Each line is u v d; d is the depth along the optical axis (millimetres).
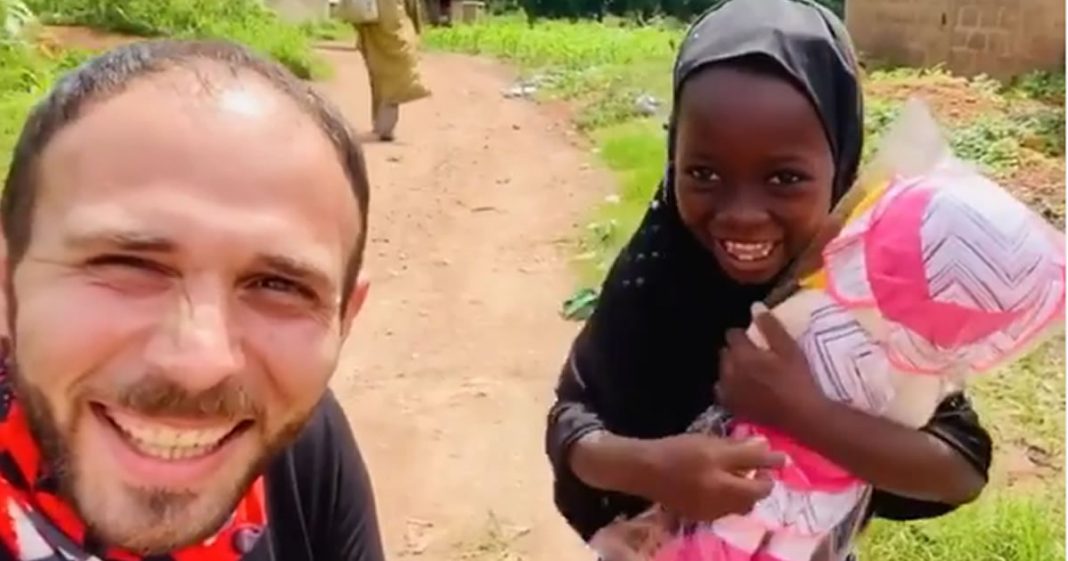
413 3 3873
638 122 3900
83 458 452
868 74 5672
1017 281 650
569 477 812
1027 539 1412
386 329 2223
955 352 674
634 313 792
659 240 790
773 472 729
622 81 4594
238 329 451
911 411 705
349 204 481
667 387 793
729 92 705
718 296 775
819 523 728
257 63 479
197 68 461
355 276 502
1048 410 1791
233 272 447
